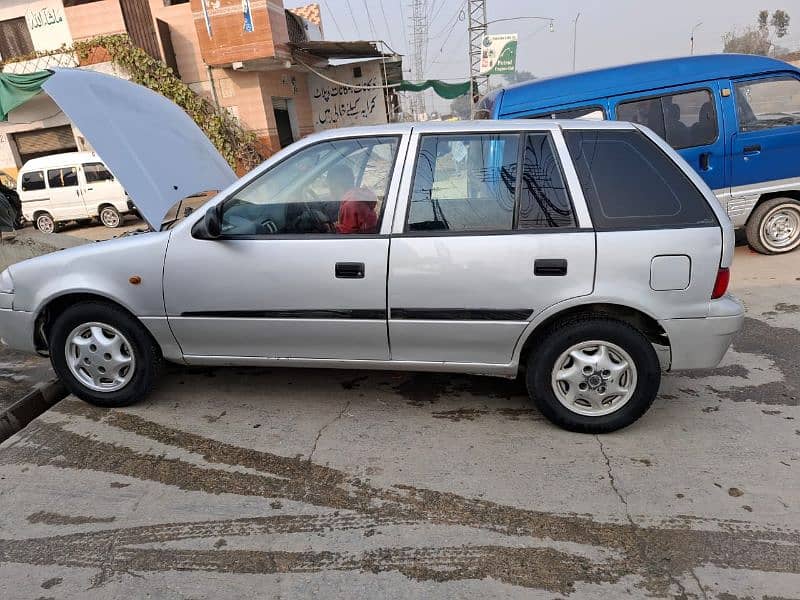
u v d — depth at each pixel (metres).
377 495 2.73
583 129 3.04
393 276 3.01
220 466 2.99
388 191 3.06
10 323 3.53
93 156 13.69
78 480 2.91
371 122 20.41
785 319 4.78
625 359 3.01
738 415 3.33
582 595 2.11
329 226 3.12
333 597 2.13
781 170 6.23
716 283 2.88
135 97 4.21
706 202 2.91
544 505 2.62
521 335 3.02
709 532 2.41
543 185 2.97
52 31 15.44
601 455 2.98
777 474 2.77
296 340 3.24
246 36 14.45
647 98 6.07
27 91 14.03
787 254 6.59
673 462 2.90
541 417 3.39
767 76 6.06
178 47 15.45
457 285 2.97
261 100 15.84
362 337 3.15
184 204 4.38
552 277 2.90
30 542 2.48
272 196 3.19
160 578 2.26
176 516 2.62
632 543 2.37
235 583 2.22
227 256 3.16
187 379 4.01
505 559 2.30
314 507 2.66
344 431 3.30
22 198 13.94
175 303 3.27
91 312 3.38
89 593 2.19
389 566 2.29
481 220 2.99
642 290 2.88
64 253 3.43
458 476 2.85
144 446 3.20
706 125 6.09
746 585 2.13
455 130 3.07
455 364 3.18
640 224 2.89
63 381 3.57
